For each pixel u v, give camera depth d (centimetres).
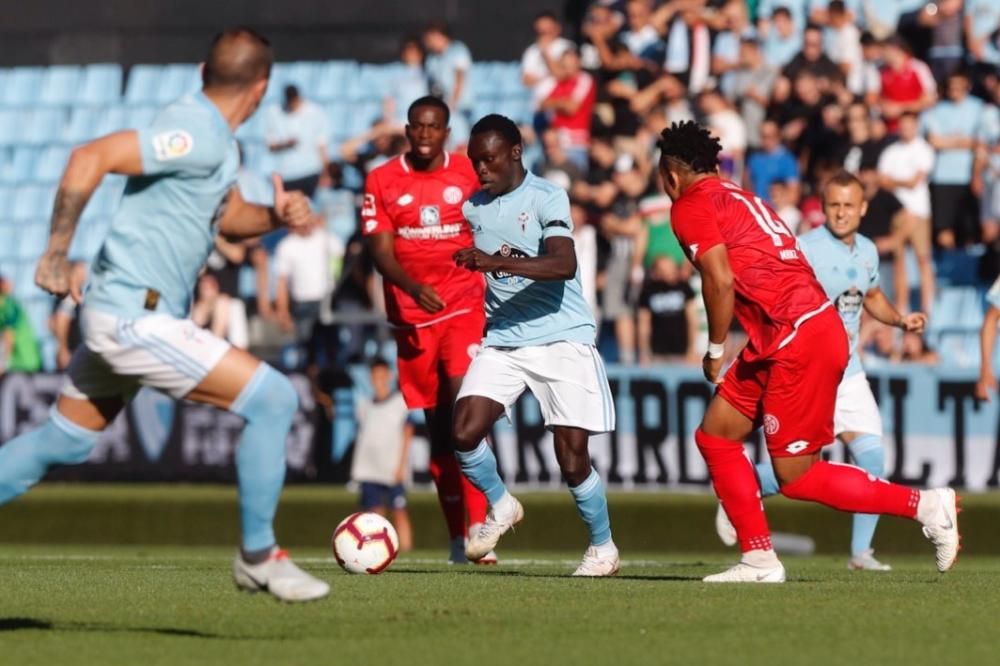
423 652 1822
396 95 6744
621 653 1816
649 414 5256
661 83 6291
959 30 6450
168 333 1914
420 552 5056
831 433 2689
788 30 6469
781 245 2656
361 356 5772
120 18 7788
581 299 3064
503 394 3073
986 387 3678
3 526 5550
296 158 6750
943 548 2770
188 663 1742
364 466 5153
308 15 7606
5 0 7862
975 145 6091
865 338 5694
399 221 3469
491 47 7338
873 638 1947
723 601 2344
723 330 2622
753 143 6169
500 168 2944
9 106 7738
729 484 2748
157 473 5741
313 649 1848
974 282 6022
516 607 2258
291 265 6159
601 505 3053
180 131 1880
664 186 2733
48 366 6744
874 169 5891
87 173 1831
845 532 5012
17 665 1736
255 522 1945
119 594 2488
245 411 1930
